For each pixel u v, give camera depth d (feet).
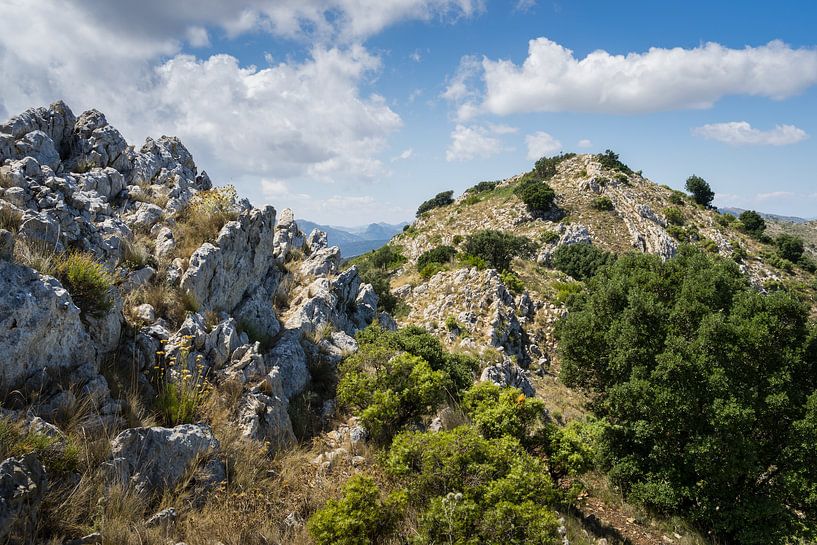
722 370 40.37
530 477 22.95
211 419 24.17
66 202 30.25
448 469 22.82
